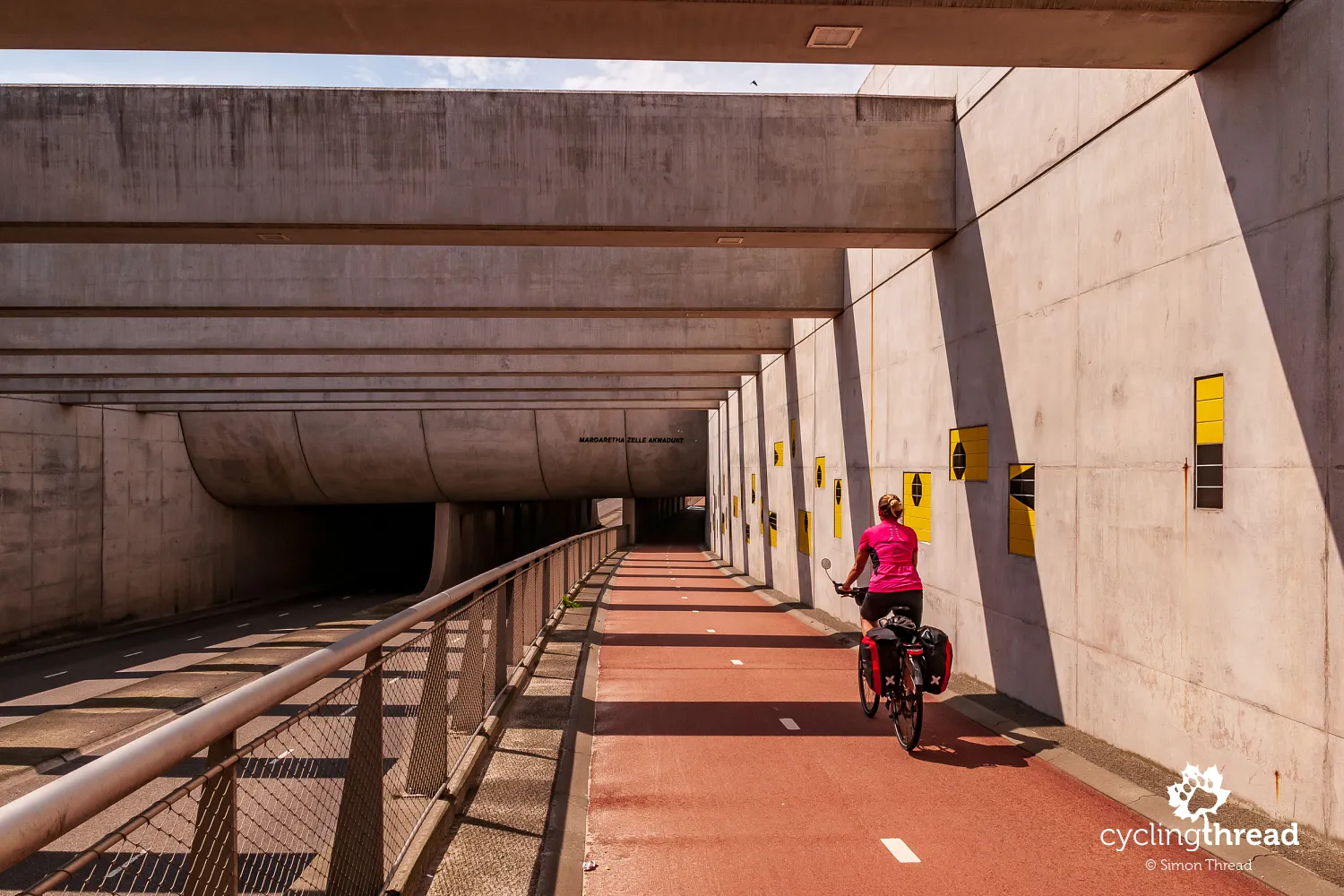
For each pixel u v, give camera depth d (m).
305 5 4.28
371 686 3.17
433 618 4.73
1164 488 4.98
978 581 7.58
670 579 20.92
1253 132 4.30
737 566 24.22
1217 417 4.54
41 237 7.73
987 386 7.36
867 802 4.70
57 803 1.37
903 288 9.58
